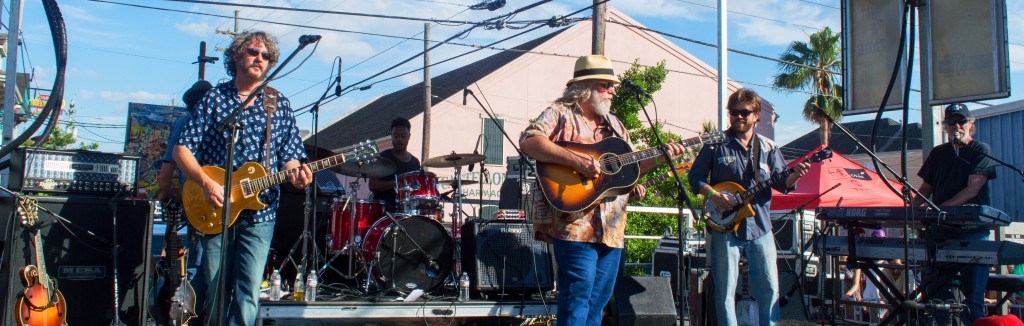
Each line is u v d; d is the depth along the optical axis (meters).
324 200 6.84
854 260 5.03
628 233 11.41
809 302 6.16
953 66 5.45
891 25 5.74
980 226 4.67
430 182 6.17
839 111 23.59
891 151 26.52
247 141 3.84
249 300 3.75
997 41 5.26
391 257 5.31
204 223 3.78
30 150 4.38
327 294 5.33
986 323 2.84
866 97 5.85
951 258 4.47
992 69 5.26
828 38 24.02
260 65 3.87
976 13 5.36
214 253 3.79
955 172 5.16
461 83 23.34
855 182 9.03
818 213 5.09
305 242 5.66
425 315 4.96
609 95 4.05
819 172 8.97
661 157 4.27
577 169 3.73
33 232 4.21
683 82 23.95
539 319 5.39
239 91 3.91
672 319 5.03
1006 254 4.25
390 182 6.61
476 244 5.23
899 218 4.56
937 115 7.08
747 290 5.32
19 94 12.62
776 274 4.48
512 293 5.36
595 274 3.87
